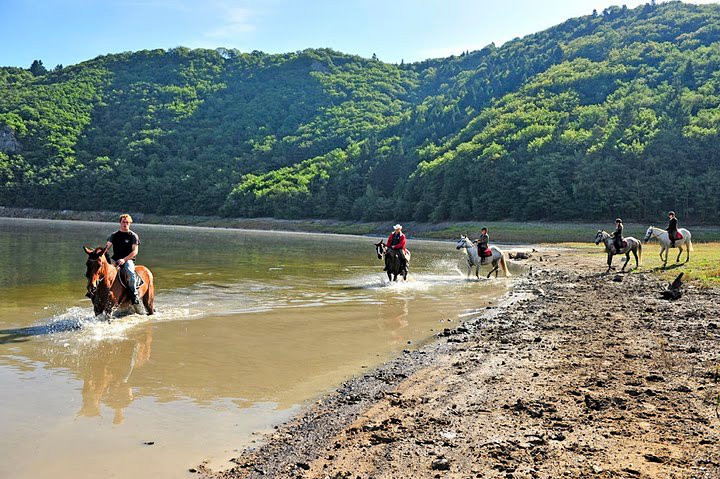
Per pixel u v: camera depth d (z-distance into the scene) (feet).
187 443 18.25
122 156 545.44
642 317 40.96
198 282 64.23
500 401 22.17
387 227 344.28
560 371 26.43
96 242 138.31
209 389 24.00
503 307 48.80
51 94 639.76
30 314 40.73
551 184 292.81
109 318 38.73
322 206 399.03
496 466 16.11
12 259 85.51
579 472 15.49
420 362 29.32
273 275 74.33
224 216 442.50
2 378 24.30
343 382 25.81
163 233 245.86
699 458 16.17
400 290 61.46
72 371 25.79
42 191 471.21
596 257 124.16
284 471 16.31
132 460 16.79
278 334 35.94
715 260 87.04
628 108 346.95
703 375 24.79
